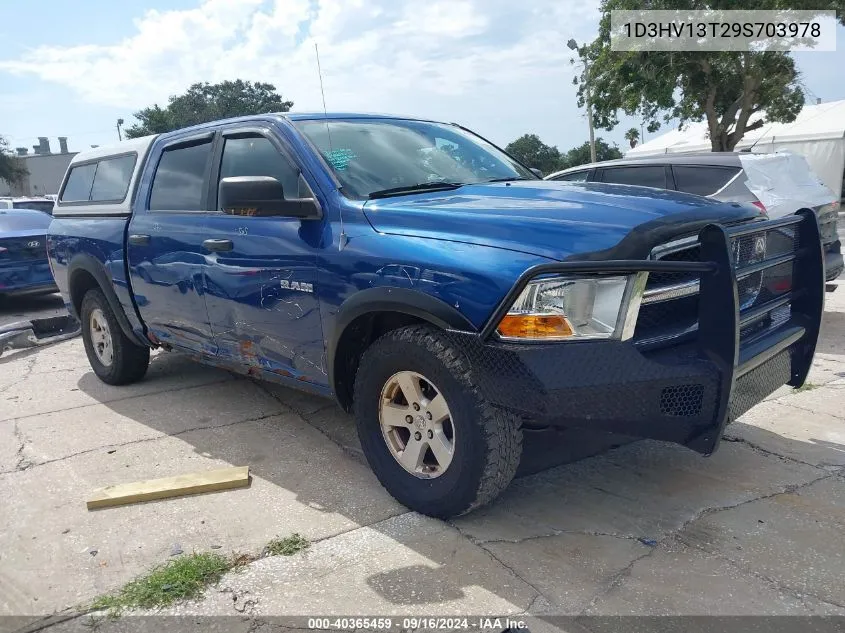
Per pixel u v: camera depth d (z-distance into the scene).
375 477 3.63
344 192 3.44
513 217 2.94
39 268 9.81
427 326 2.99
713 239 2.62
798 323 3.44
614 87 20.98
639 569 2.71
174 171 4.56
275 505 3.35
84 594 2.68
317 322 3.40
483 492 2.88
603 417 2.60
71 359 6.71
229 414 4.73
